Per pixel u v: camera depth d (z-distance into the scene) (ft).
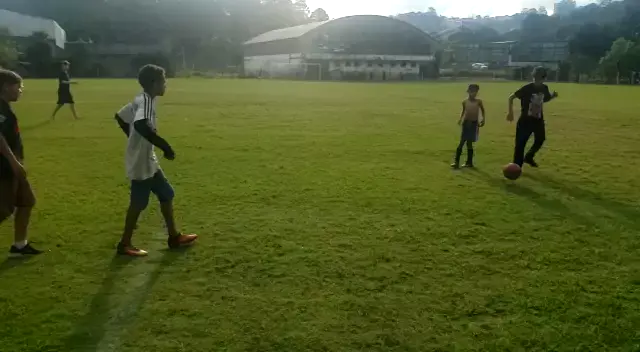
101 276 15.99
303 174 29.96
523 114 31.14
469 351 12.23
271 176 29.37
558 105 81.87
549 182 28.86
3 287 15.12
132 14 317.63
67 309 13.93
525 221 21.62
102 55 248.93
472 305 14.35
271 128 50.39
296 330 13.05
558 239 19.56
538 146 32.32
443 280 15.90
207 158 34.63
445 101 88.79
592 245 18.99
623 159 36.29
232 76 225.35
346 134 46.65
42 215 21.79
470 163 32.83
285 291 15.11
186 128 49.73
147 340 12.57
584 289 15.39
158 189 17.78
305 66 233.76
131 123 16.93
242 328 13.12
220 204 23.62
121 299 14.55
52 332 12.82
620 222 21.68
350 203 23.93
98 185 27.02
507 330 13.12
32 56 208.95
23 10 326.65
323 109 71.20
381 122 56.54
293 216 21.93
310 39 248.93
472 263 17.20
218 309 14.06
